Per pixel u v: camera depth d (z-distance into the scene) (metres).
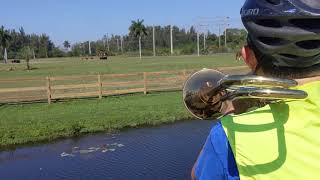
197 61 68.75
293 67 1.31
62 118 18.41
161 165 11.70
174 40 153.25
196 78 1.65
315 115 1.27
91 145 14.73
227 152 1.31
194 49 131.75
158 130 16.67
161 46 152.38
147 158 12.54
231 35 131.25
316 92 1.28
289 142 1.25
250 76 1.24
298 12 1.19
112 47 157.88
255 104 1.39
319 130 1.25
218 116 1.60
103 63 78.12
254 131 1.28
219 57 89.31
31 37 152.00
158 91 25.25
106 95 23.77
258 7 1.27
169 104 21.16
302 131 1.26
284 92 1.21
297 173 1.23
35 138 15.79
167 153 13.05
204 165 1.37
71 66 69.19
